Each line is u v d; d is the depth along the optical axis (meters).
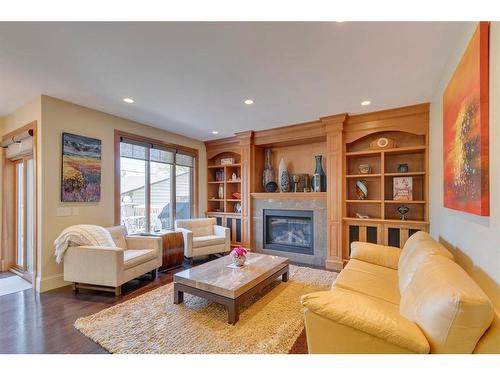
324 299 1.36
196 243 4.29
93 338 2.00
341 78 2.63
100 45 2.03
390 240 3.69
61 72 2.48
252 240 5.07
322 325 1.32
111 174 3.80
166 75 2.56
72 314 2.42
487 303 1.04
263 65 2.36
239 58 2.24
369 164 4.13
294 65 2.36
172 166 5.03
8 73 2.50
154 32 1.86
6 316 2.38
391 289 2.08
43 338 2.02
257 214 5.02
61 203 3.22
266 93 3.03
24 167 3.52
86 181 3.47
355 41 1.99
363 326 1.22
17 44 2.00
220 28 1.82
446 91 2.27
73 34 1.88
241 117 3.99
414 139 3.76
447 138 2.23
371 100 3.26
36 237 3.08
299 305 2.59
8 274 3.67
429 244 2.05
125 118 4.02
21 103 3.30
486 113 1.38
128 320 2.29
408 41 1.98
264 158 5.36
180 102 3.32
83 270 2.92
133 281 3.39
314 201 4.37
